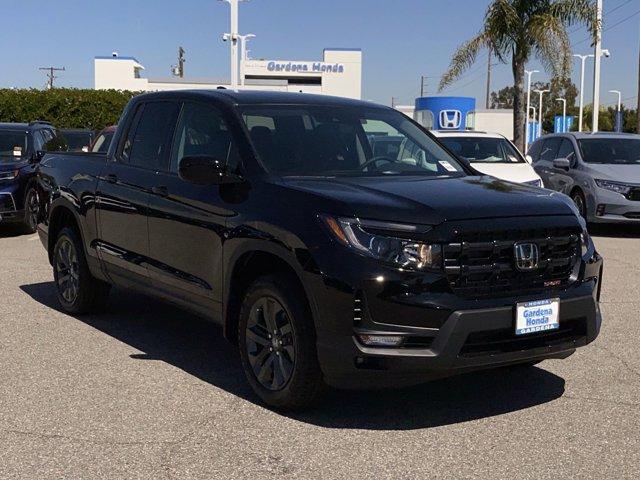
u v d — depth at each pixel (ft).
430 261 14.34
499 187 16.92
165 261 19.48
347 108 20.38
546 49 67.46
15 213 42.60
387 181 16.98
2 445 14.51
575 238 15.81
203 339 21.99
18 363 19.51
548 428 15.46
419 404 16.83
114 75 182.09
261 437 14.92
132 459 13.92
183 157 18.71
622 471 13.48
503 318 14.65
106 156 22.88
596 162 47.06
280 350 15.99
